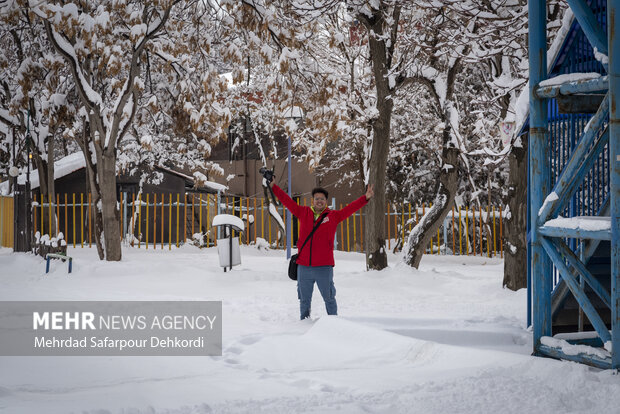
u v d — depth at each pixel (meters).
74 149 36.25
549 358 6.06
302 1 15.42
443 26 13.80
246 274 15.81
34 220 23.78
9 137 26.78
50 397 5.02
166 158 31.09
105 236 19.33
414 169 30.28
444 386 4.98
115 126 19.19
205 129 21.28
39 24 20.78
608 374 5.23
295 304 11.57
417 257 16.78
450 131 16.62
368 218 16.45
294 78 18.16
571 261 6.30
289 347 7.13
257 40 17.73
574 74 6.46
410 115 28.06
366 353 6.64
